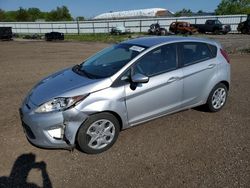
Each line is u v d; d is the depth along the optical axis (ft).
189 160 11.62
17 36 165.58
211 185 9.99
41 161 11.64
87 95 11.61
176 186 9.99
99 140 12.21
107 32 169.48
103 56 15.11
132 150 12.48
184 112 16.78
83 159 11.80
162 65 13.79
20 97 20.53
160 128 14.60
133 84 12.59
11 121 15.67
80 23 184.55
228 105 18.10
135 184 10.14
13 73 30.99
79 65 15.61
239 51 48.29
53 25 196.03
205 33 117.39
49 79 14.17
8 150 12.50
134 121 13.16
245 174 10.59
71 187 10.03
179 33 118.52
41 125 11.36
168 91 13.83
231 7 231.91
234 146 12.71
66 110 11.26
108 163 11.49
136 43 14.71
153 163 11.44
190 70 14.58
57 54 53.88
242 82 24.40
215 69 15.78
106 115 12.12
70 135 11.50
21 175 10.72
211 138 13.51
